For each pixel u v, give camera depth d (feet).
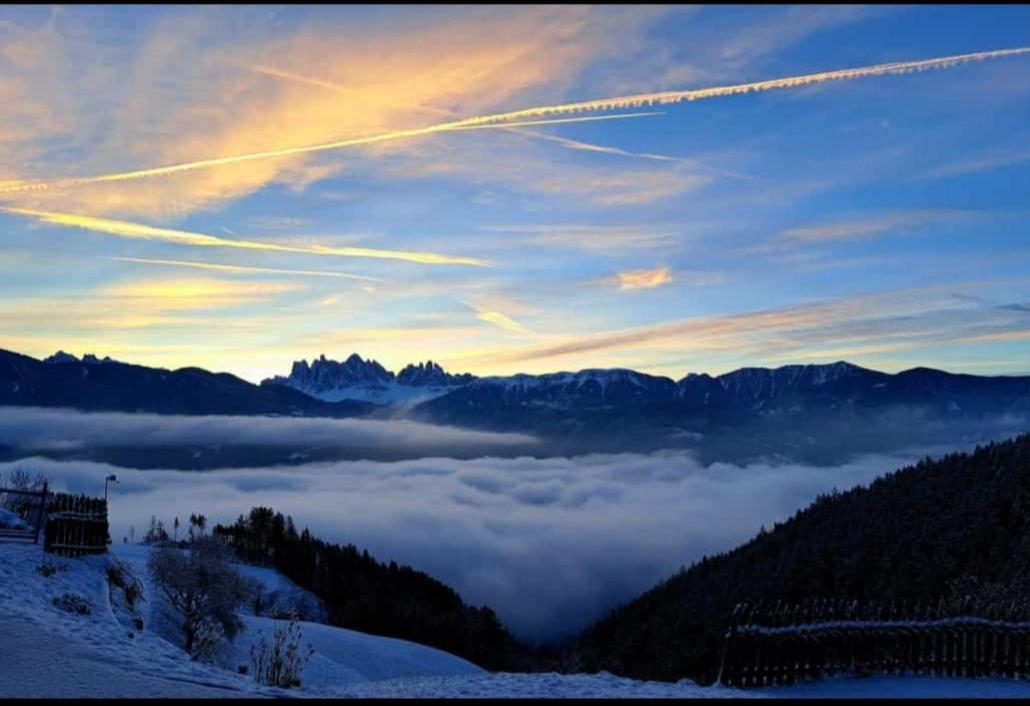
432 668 183.01
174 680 45.96
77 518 103.30
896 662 56.80
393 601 319.68
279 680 75.15
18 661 47.34
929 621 57.36
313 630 174.50
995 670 55.93
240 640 115.24
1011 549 252.83
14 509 110.93
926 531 310.45
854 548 326.44
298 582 309.42
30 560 93.56
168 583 102.01
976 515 297.74
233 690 44.83
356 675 131.03
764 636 53.98
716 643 172.24
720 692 50.90
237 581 110.52
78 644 53.21
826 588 306.35
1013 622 56.39
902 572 283.18
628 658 302.04
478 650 298.35
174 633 94.94
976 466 351.87
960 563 269.64
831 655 55.77
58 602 75.10
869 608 57.88
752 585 336.29
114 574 101.86
